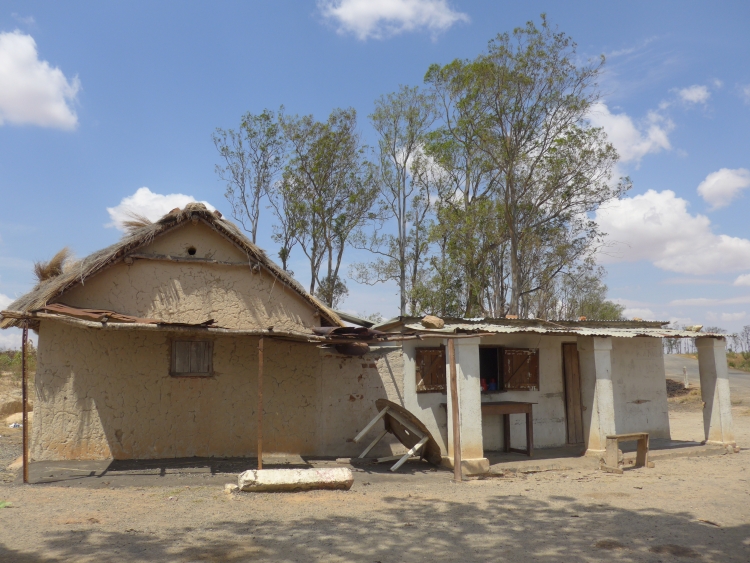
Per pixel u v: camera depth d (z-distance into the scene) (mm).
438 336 10539
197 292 11828
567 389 13875
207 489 8633
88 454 11086
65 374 11141
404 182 30625
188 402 11766
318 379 12625
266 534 6316
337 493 8539
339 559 5547
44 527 6387
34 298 10281
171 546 5816
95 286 11062
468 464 10281
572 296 34906
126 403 11375
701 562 5621
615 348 14266
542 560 5629
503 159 25125
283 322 12375
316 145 26781
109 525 6535
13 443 14047
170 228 11578
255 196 27922
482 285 27578
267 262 12148
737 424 19750
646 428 14414
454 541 6211
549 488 9195
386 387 12898
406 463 11711
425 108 29500
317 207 26953
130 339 11523
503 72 23750
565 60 23438
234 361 12156
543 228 27203
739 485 9492
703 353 13930
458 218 26250
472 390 10695
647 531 6695
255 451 12047
